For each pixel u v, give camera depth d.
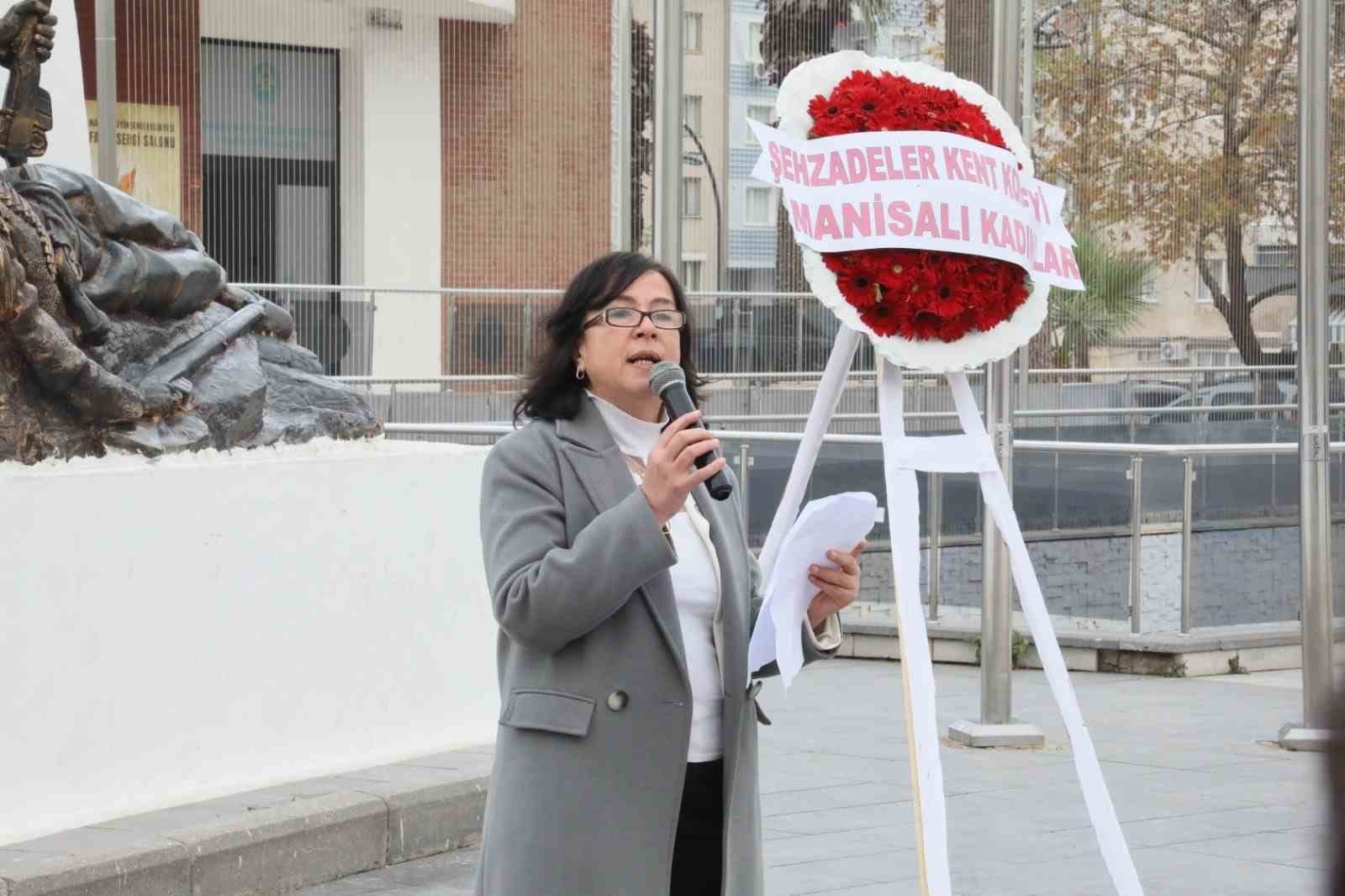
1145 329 18.47
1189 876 6.06
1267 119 18.98
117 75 19.84
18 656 5.55
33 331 5.93
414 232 21.80
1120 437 17.77
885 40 18.27
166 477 6.04
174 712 6.06
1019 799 7.28
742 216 18.58
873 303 3.82
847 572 3.55
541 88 22.33
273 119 20.88
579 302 3.52
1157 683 10.41
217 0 20.34
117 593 5.86
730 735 3.40
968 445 3.89
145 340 6.77
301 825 5.77
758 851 3.47
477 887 3.38
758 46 18.39
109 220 6.83
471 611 7.27
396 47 21.44
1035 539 11.43
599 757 3.28
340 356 17.89
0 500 5.50
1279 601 11.29
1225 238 18.92
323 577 6.63
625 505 3.21
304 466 6.56
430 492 7.08
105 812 5.75
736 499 3.65
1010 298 3.95
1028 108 18.05
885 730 8.94
